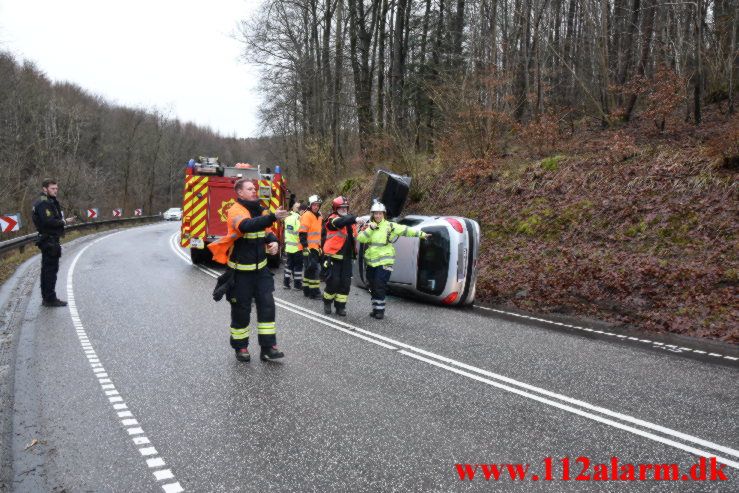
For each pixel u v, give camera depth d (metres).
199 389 4.59
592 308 8.26
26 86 43.28
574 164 13.27
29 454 3.40
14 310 7.71
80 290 9.38
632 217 10.71
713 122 13.98
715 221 9.46
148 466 3.25
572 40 23.72
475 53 19.31
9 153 37.19
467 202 14.67
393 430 3.78
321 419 3.96
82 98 60.38
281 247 14.39
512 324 7.46
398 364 5.39
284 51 25.08
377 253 7.69
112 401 4.29
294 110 28.12
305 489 2.99
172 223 43.88
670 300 7.93
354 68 23.36
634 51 20.52
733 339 6.51
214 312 7.80
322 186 23.64
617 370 5.27
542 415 4.07
